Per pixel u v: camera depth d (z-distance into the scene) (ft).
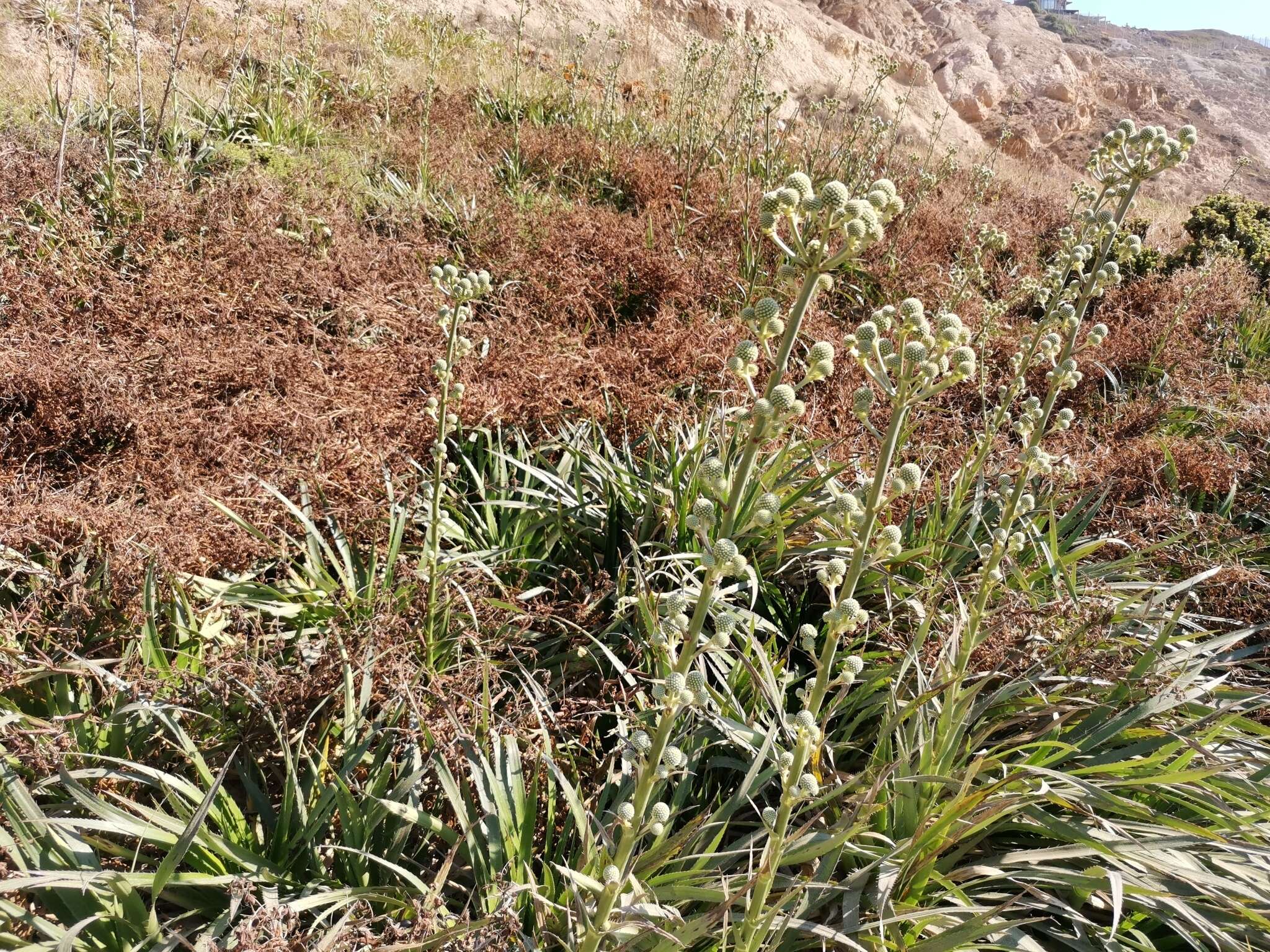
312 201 22.39
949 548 14.65
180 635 10.98
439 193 25.22
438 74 35.86
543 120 33.94
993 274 27.91
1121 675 11.83
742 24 75.66
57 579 10.98
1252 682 14.07
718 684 11.65
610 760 10.45
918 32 116.26
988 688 12.05
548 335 19.36
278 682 10.08
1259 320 28.53
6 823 8.18
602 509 14.74
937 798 9.69
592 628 12.79
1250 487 19.56
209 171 23.62
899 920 8.39
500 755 9.29
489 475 15.83
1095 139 113.19
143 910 7.77
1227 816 9.77
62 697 9.75
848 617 7.12
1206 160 127.44
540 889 8.59
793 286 6.80
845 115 32.60
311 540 12.38
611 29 41.32
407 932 7.80
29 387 13.89
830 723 11.71
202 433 14.05
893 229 28.94
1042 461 11.84
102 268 17.76
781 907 8.48
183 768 9.77
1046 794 9.39
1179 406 22.71
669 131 33.58
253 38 34.22
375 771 9.55
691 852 9.17
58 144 21.71
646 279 22.44
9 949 7.13
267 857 8.87
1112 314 27.40
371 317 18.39
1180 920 9.11
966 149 61.98
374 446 14.65
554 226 23.62
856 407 7.34
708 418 14.96
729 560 6.18
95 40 27.30
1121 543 15.14
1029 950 8.70
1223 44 377.30
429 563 11.70
